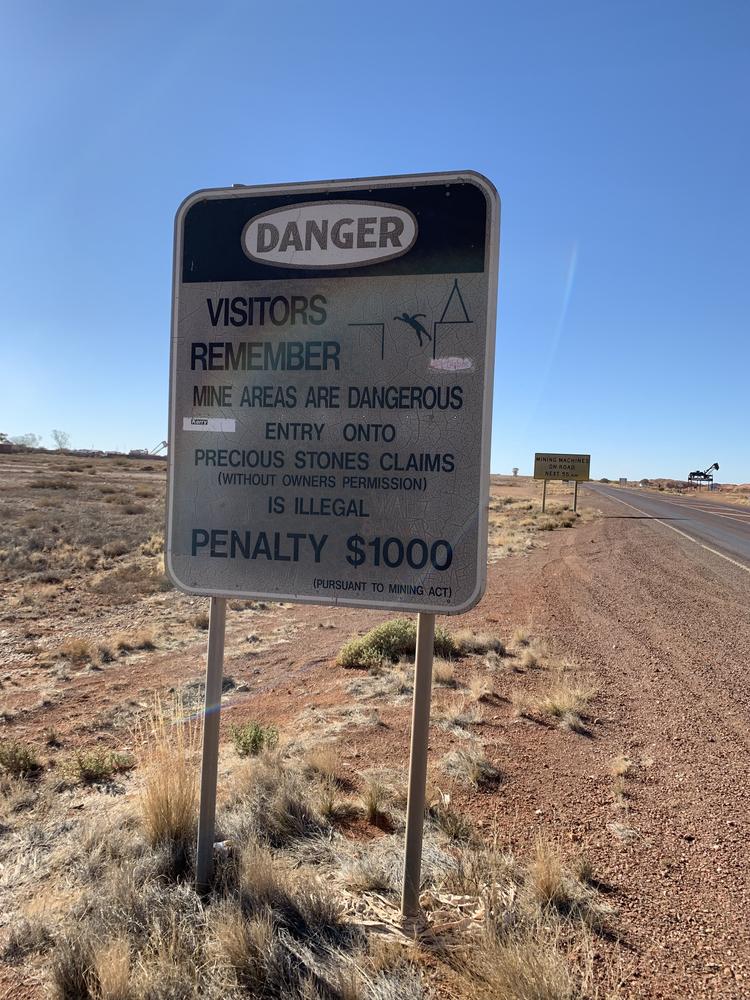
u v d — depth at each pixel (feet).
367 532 11.47
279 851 13.17
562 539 92.17
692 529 107.24
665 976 9.93
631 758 19.01
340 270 11.53
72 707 26.13
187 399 12.37
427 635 11.16
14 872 13.14
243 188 11.93
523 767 18.01
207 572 12.27
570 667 28.81
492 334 10.89
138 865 12.32
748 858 13.56
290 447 11.85
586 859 13.28
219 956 9.84
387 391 11.35
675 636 35.53
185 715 24.20
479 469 10.98
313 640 36.94
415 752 10.99
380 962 9.82
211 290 12.19
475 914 11.07
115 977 9.17
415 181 11.14
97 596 49.93
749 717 22.77
